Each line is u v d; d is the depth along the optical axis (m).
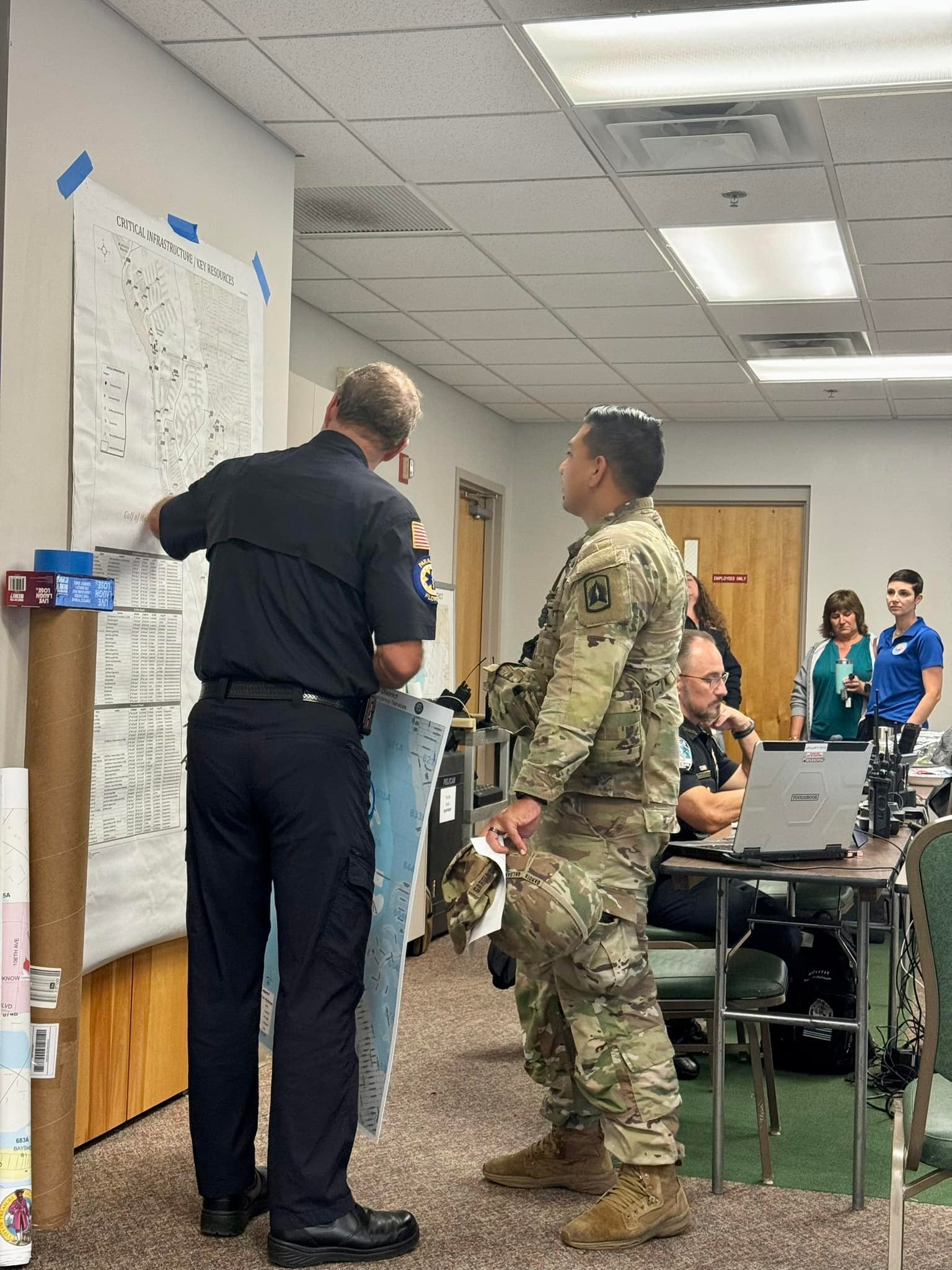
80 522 2.87
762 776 2.71
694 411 8.12
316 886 2.35
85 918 2.82
